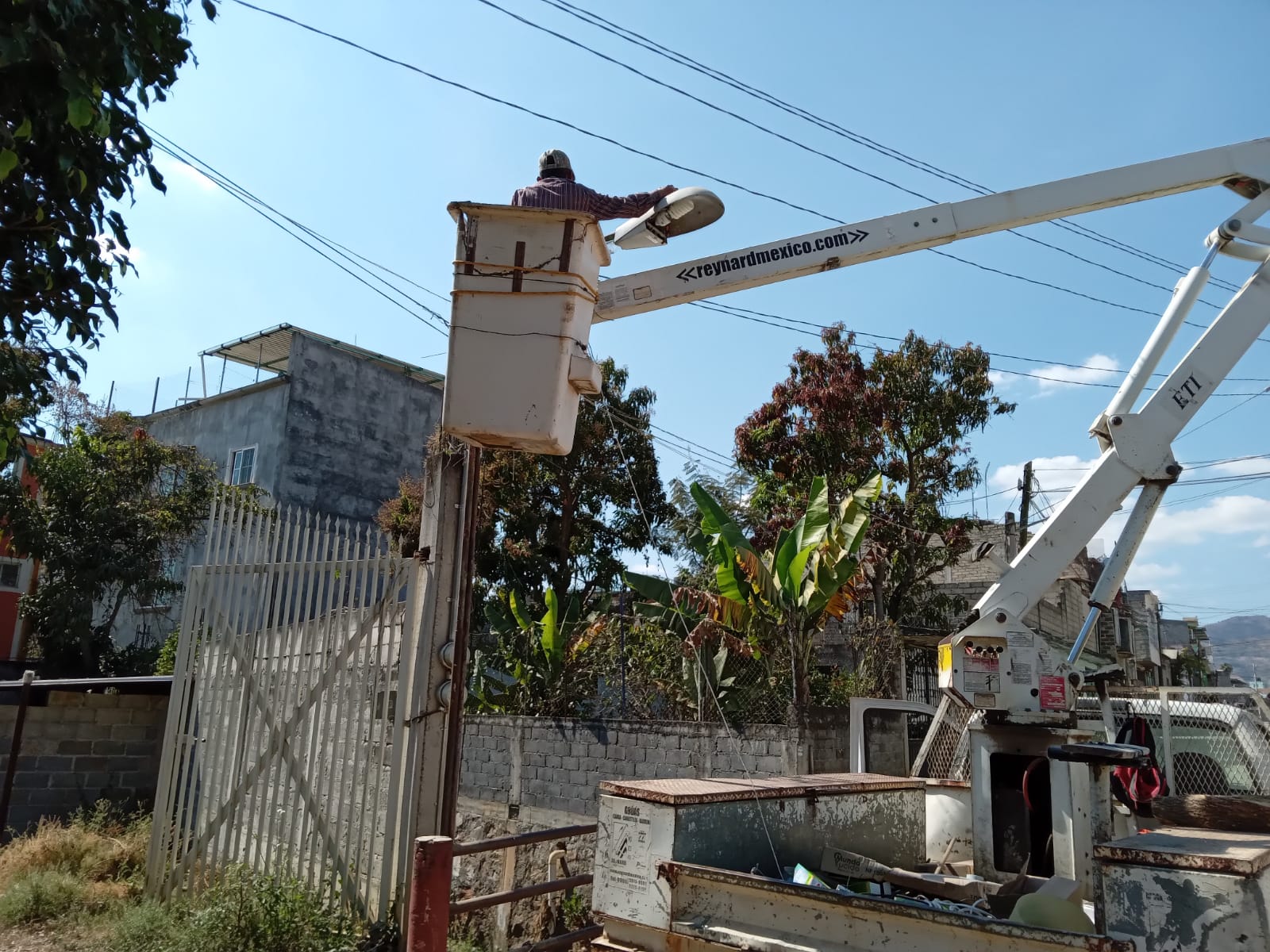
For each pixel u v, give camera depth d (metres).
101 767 9.52
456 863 9.68
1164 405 5.24
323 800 6.37
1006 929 2.51
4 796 8.68
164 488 19.59
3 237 4.39
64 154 4.11
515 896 4.64
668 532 17.91
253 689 7.03
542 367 4.13
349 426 22.31
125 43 4.11
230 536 7.62
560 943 4.81
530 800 9.56
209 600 7.59
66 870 7.32
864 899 2.77
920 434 15.13
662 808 3.35
